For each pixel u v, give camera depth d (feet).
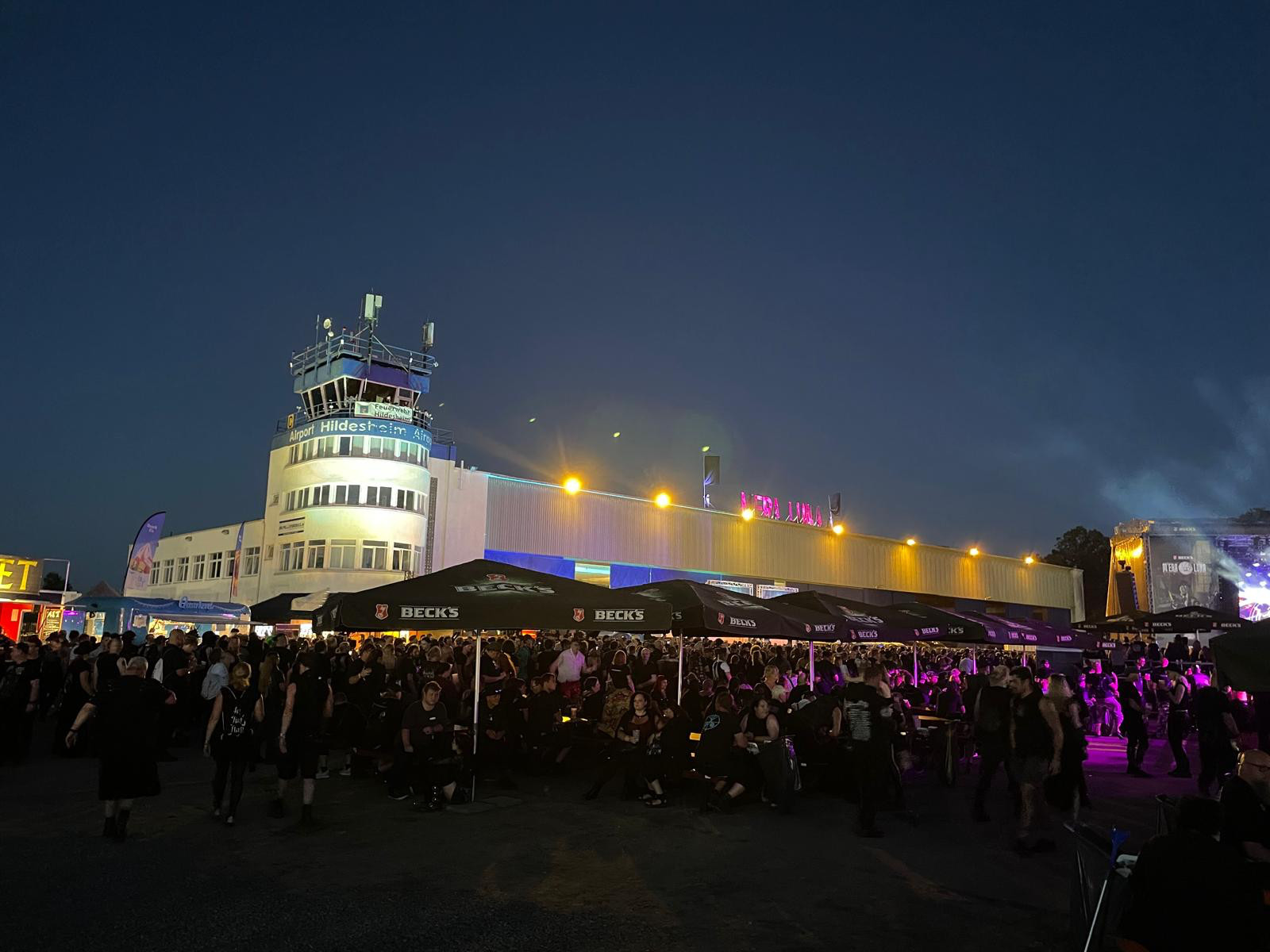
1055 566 256.11
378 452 128.36
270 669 40.78
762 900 23.40
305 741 31.32
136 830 29.73
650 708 37.68
